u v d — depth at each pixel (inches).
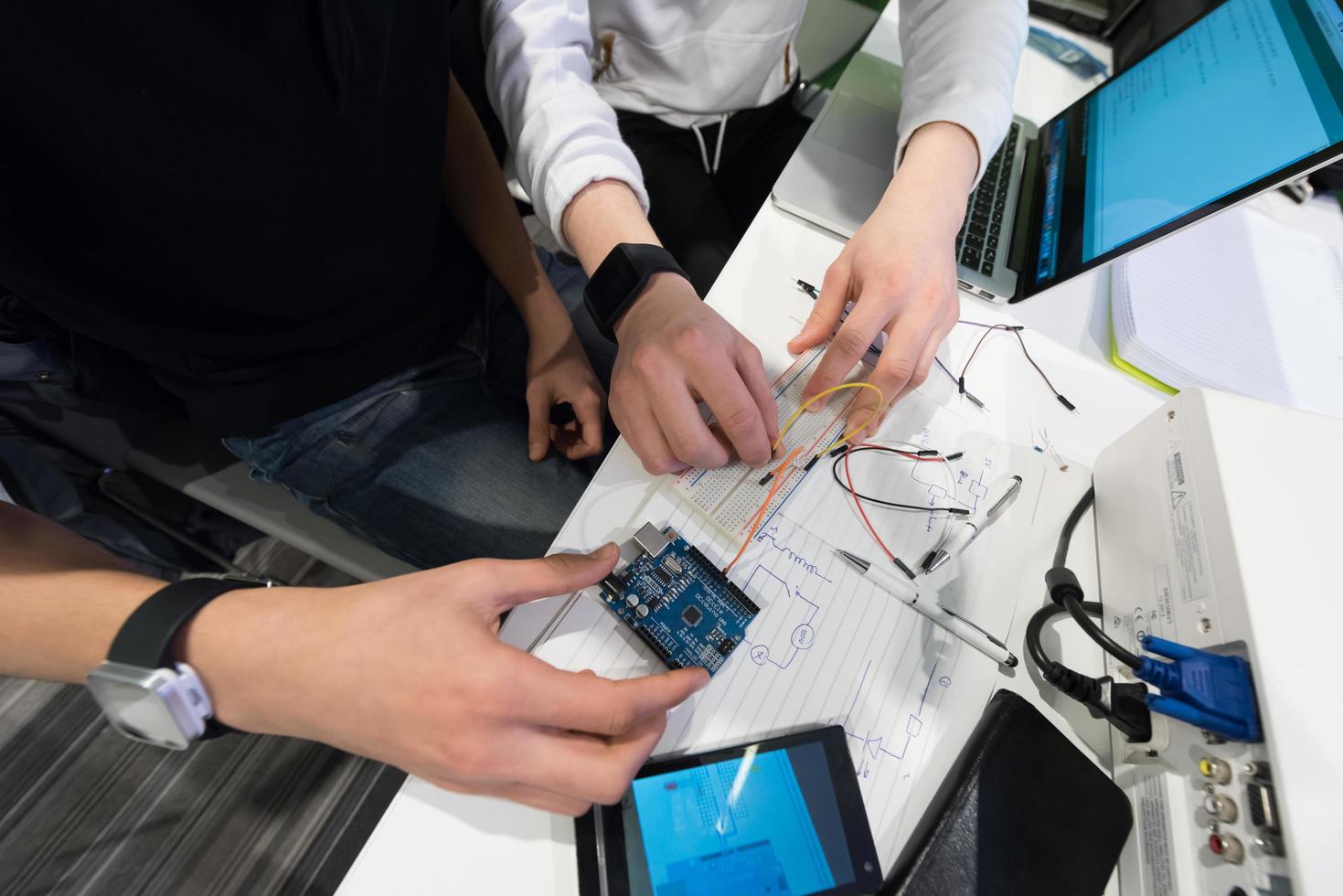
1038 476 28.1
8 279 21.5
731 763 19.9
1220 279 35.8
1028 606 24.9
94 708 44.5
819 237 34.0
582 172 30.1
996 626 24.4
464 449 33.2
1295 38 28.0
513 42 32.6
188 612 17.5
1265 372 32.1
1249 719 18.0
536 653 21.3
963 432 28.9
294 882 41.2
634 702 18.1
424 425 33.5
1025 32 36.2
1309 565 19.9
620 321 29.0
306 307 28.9
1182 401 24.2
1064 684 22.0
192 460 31.6
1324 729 17.5
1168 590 22.4
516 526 31.9
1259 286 35.8
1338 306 35.7
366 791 44.2
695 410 24.1
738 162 49.8
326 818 43.2
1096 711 22.6
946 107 31.8
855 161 36.0
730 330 26.4
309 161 24.8
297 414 31.4
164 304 25.8
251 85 21.9
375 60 24.9
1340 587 19.6
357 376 32.3
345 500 30.9
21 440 30.3
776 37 41.9
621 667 21.5
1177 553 22.4
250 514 31.0
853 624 23.4
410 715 16.7
